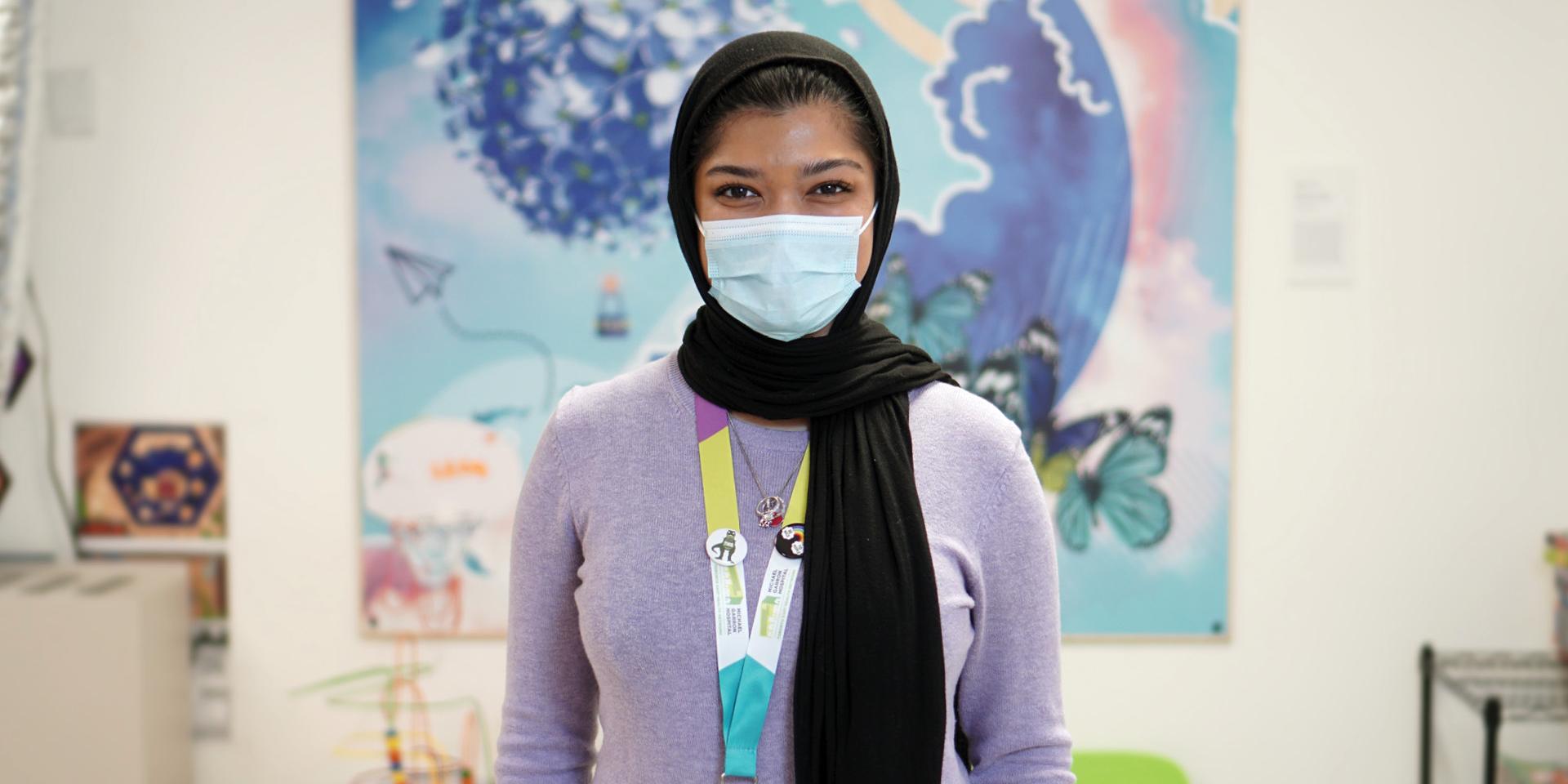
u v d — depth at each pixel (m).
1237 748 2.41
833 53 0.96
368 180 2.34
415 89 2.33
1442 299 2.33
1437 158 2.31
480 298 2.36
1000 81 2.31
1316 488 2.37
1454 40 2.29
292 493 2.41
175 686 2.32
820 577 0.92
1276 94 2.31
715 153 0.94
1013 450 0.97
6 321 2.19
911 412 0.99
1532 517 2.35
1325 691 2.40
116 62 2.35
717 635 0.92
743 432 0.98
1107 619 2.39
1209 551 2.38
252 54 2.35
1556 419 2.34
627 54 2.32
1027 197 2.32
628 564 0.93
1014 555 0.96
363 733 2.44
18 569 2.35
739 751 0.92
